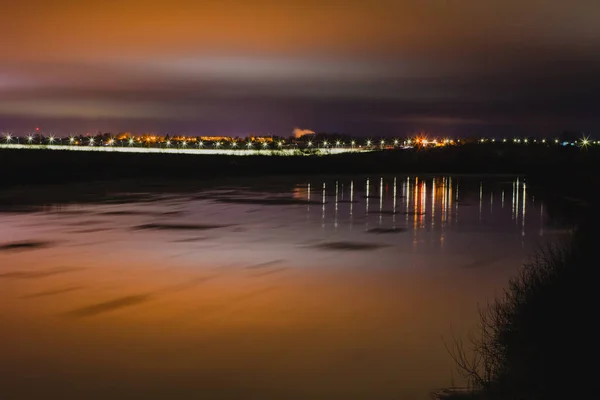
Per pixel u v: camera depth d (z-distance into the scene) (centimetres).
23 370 903
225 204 3872
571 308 848
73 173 7100
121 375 883
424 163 10506
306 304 1309
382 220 2983
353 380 866
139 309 1264
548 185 5822
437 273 1656
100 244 2183
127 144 14238
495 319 1097
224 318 1195
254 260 1864
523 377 760
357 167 9825
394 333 1092
